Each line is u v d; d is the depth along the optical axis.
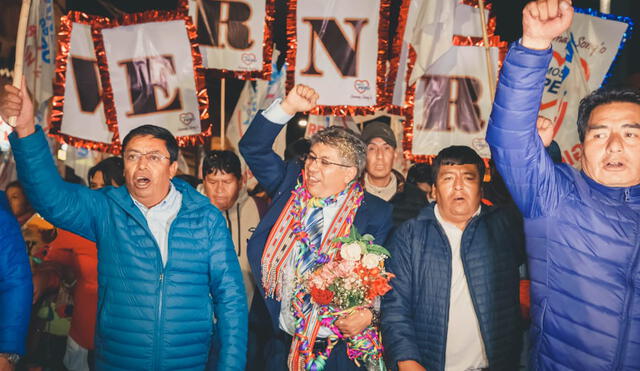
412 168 4.16
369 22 4.33
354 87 4.34
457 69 4.39
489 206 2.94
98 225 2.61
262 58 4.54
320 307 2.76
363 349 2.79
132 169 2.57
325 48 4.33
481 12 3.31
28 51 4.84
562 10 1.79
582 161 2.09
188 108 4.45
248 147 2.97
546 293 2.09
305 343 2.74
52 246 3.80
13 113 2.32
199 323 2.59
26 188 2.46
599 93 2.00
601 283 1.98
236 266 2.69
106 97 4.41
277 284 2.82
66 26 4.41
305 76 4.34
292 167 3.10
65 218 2.54
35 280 3.76
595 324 1.97
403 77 4.42
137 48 4.43
